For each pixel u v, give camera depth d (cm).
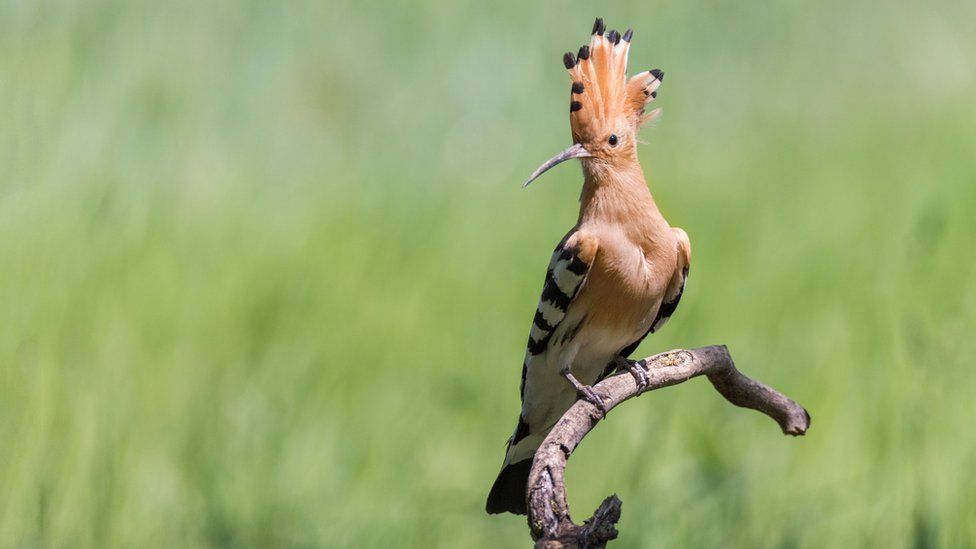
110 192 1719
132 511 1264
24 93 1825
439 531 1325
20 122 1767
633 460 1335
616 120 989
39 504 1222
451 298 1705
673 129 2444
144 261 1623
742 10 2723
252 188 1978
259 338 1566
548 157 2270
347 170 2152
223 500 1292
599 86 991
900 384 1394
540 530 664
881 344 1499
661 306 1037
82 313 1485
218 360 1508
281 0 2489
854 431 1398
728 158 2294
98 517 1237
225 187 1936
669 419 1379
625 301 993
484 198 2012
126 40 2138
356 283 1661
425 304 1667
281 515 1294
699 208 1997
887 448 1326
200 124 2162
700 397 1434
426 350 1590
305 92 2325
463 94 2444
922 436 1306
